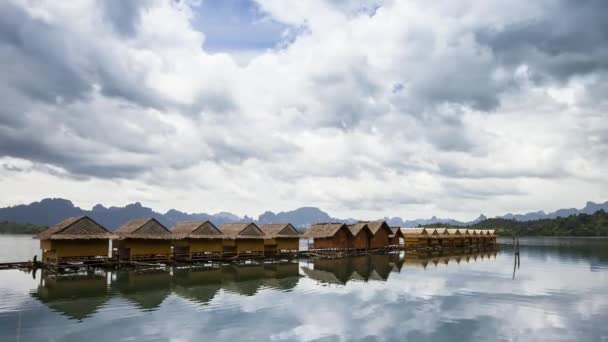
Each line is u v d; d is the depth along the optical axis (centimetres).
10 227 14275
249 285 3189
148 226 4191
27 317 2116
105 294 2744
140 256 4112
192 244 4541
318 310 2348
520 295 2862
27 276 3547
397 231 8244
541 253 7131
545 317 2239
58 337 1788
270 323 2059
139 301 2527
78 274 3672
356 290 3023
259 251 5194
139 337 1798
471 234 9794
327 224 6738
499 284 3366
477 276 3878
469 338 1856
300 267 4575
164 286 3080
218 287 3069
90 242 3850
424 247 8325
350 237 6794
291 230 5734
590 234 16512
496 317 2231
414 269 4488
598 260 5625
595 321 2159
